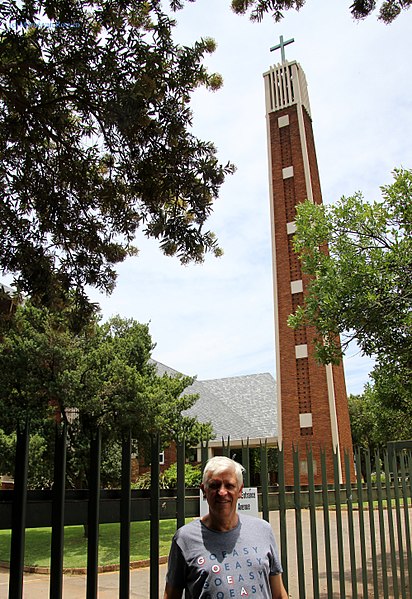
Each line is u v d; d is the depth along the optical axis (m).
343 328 10.86
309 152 35.16
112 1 6.05
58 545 2.71
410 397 12.09
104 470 16.52
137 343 19.16
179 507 3.53
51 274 7.40
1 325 7.27
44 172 7.39
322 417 29.48
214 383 40.84
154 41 6.09
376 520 16.20
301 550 4.64
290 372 31.00
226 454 3.93
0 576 11.76
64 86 6.59
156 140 6.56
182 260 6.95
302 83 36.50
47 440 15.05
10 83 6.56
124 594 2.94
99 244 7.65
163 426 17.28
